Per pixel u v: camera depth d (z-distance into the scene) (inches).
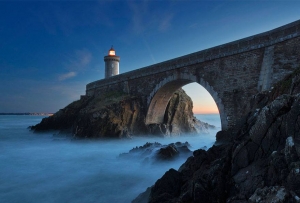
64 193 524.7
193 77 1012.5
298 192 221.8
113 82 1667.1
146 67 1330.0
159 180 374.3
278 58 692.1
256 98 584.1
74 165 770.8
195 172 375.6
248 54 787.4
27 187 565.3
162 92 1286.9
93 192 529.0
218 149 442.6
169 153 727.7
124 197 495.2
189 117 1644.9
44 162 818.8
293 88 427.2
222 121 860.0
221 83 875.4
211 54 921.5
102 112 1295.5
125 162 787.4
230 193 291.4
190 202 297.9
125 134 1247.5
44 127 1803.6
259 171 282.7
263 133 314.8
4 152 1010.7
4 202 479.2
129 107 1364.4
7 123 3255.4
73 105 1871.3
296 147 256.5
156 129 1358.3
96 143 1182.9
